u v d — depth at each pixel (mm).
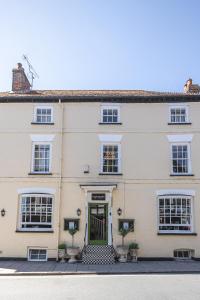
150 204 19219
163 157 19672
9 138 20000
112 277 13898
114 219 19062
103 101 20344
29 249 18922
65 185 19453
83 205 19219
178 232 18938
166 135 19906
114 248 18672
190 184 19312
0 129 20094
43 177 19500
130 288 11578
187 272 15008
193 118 20031
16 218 19125
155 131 19953
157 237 18875
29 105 20406
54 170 19594
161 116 20125
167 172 19484
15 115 20281
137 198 19281
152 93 21500
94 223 19234
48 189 19375
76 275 14539
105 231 19141
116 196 19297
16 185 19484
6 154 19812
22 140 19984
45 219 19266
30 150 19875
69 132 20031
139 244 18797
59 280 13312
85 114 20234
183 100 20219
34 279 13602
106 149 20016
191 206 19219
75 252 18062
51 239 18875
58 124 20141
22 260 18672
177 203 19375
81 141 19922
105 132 20016
